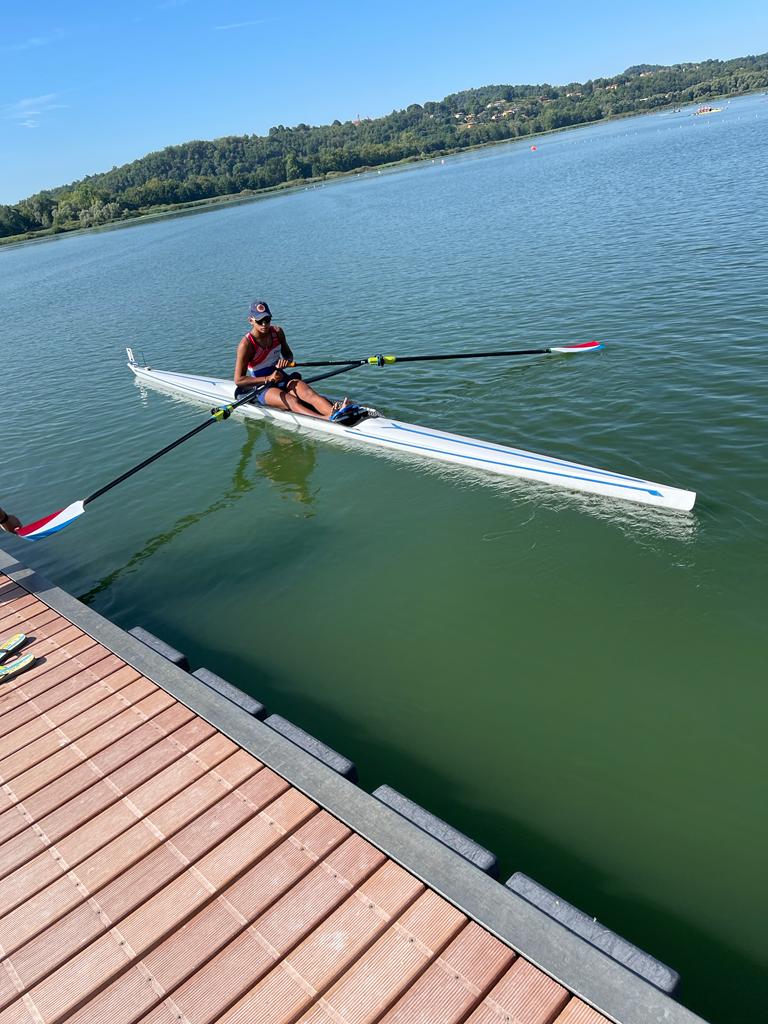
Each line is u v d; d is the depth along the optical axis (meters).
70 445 13.27
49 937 3.49
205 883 3.67
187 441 12.72
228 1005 3.07
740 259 17.08
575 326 14.46
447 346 14.81
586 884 4.12
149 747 4.72
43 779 4.57
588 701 5.52
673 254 18.95
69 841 4.05
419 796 4.86
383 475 10.11
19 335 25.98
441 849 3.62
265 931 3.37
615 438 9.45
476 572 7.39
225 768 4.43
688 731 5.12
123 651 5.81
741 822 4.41
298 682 6.17
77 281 40.16
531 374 12.23
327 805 3.99
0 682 5.72
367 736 5.46
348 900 3.47
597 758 5.00
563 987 2.97
